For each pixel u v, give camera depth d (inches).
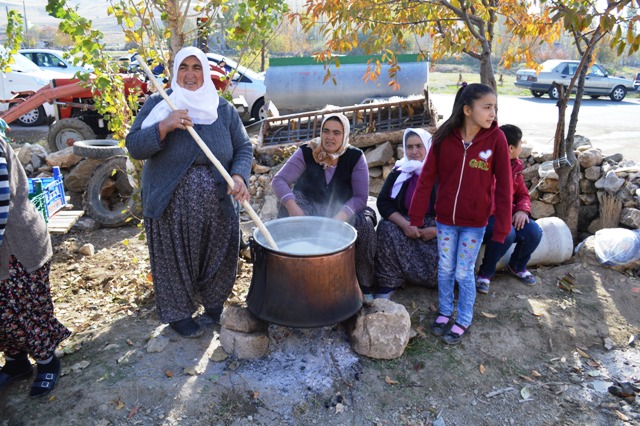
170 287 123.8
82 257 193.2
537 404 111.6
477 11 182.2
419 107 254.8
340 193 144.3
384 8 171.8
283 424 104.4
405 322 121.8
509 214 118.8
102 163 229.0
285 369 117.0
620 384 117.0
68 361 122.3
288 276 108.9
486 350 125.6
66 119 329.4
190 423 104.0
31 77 498.9
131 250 200.1
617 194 183.5
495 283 154.0
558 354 127.2
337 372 116.8
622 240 157.6
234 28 161.2
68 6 144.5
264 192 242.1
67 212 196.2
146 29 155.3
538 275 158.7
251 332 120.3
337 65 180.2
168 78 159.2
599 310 141.0
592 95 793.6
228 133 120.8
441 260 127.6
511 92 887.1
